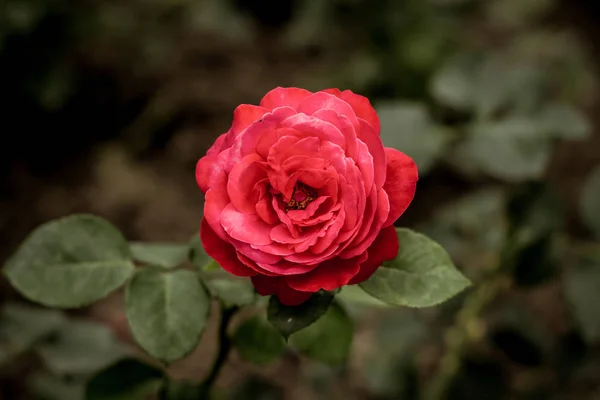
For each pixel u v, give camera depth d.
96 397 0.59
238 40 1.19
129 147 1.08
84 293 0.52
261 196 0.48
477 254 0.78
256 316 0.58
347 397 0.81
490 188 1.06
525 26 1.23
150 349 0.51
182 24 1.16
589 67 1.20
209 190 0.48
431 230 0.80
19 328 0.70
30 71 1.01
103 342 0.70
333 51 1.17
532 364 0.72
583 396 0.75
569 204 1.06
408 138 0.66
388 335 0.76
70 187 1.03
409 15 1.11
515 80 0.69
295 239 0.48
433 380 0.78
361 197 0.47
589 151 1.13
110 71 1.11
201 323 0.52
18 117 1.06
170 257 0.55
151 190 1.03
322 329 0.57
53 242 0.52
